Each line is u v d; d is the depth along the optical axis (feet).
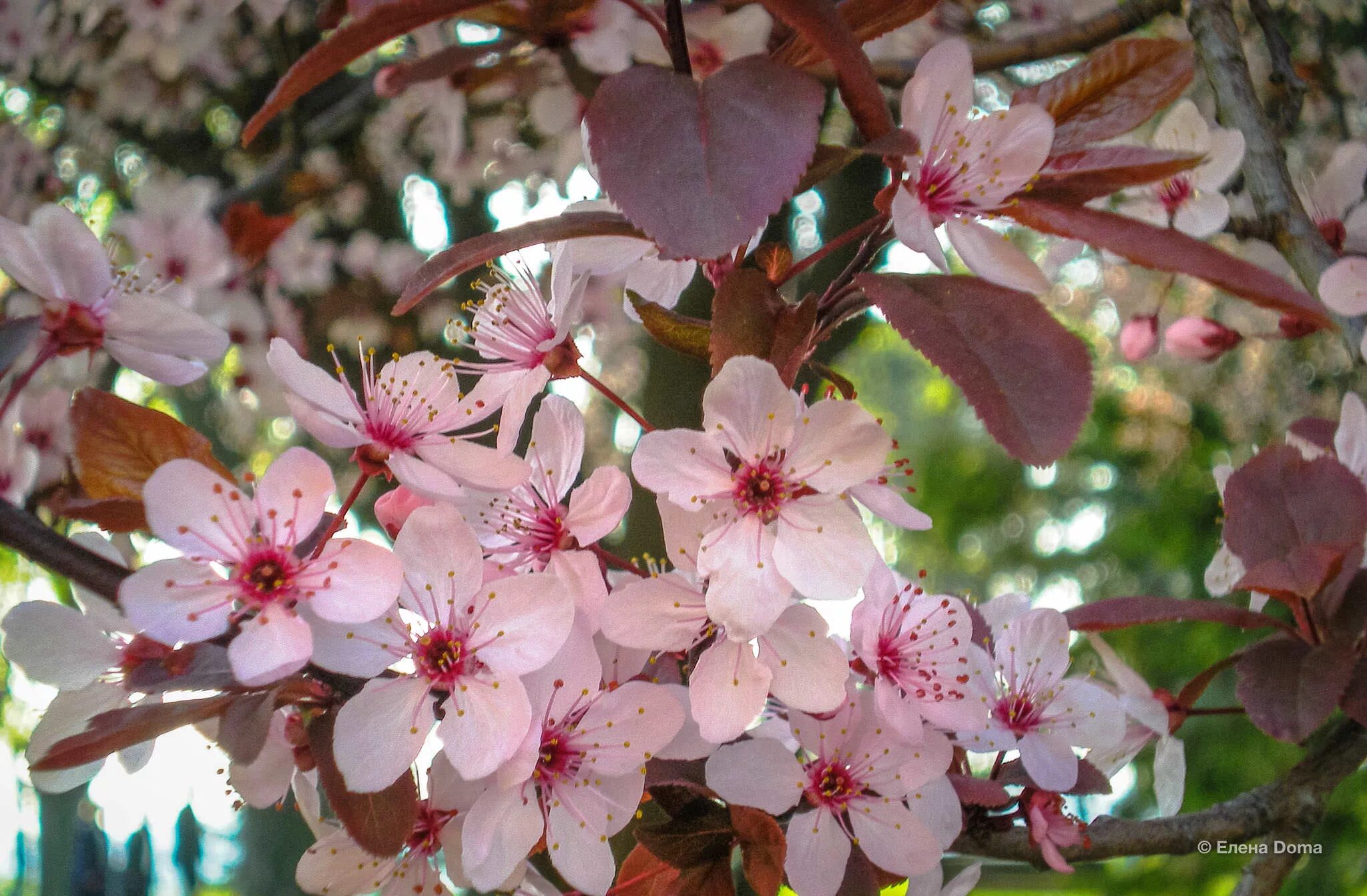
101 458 0.57
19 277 0.57
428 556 0.56
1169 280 0.90
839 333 1.34
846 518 0.54
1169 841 0.70
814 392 1.29
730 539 0.54
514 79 0.92
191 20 1.56
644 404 1.53
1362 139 1.31
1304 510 0.70
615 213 0.54
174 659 0.55
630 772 0.57
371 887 0.60
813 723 0.60
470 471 0.58
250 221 1.10
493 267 0.62
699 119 0.50
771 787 0.58
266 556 0.54
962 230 0.54
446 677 0.55
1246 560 0.70
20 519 0.54
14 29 1.57
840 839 0.59
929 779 0.60
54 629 0.59
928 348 0.51
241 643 0.53
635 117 0.50
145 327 0.58
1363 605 0.68
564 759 0.57
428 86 1.15
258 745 0.53
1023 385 0.50
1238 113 0.79
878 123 0.53
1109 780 0.65
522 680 0.56
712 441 0.54
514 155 1.60
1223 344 0.86
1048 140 0.54
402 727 0.54
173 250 1.32
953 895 0.62
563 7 0.65
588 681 0.56
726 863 0.59
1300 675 0.68
